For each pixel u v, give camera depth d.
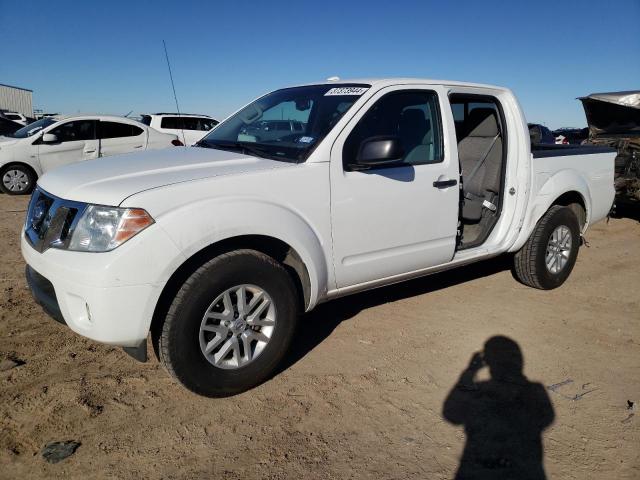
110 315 2.45
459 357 3.51
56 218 2.69
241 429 2.66
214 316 2.76
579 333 3.96
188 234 2.56
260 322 2.93
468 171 4.52
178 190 2.62
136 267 2.45
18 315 3.89
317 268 3.07
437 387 3.12
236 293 2.82
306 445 2.56
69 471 2.31
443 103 3.77
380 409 2.88
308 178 3.02
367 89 3.45
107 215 2.50
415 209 3.54
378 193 3.32
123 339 2.52
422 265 3.76
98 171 2.96
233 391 2.90
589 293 4.87
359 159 3.08
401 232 3.50
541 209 4.48
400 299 4.56
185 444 2.53
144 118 15.75
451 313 4.27
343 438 2.62
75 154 10.56
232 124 4.07
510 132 4.29
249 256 2.79
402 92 3.57
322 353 3.51
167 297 2.69
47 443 2.49
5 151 9.94
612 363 3.49
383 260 3.47
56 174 3.13
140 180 2.71
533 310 4.40
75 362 3.25
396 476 2.36
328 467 2.41
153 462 2.39
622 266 5.82
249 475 2.34
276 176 2.91
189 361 2.68
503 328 4.00
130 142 11.08
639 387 3.19
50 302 2.71
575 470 2.43
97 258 2.46
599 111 8.98
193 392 2.78
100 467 2.35
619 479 2.37
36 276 2.89
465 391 3.09
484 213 4.46
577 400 3.02
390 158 3.04
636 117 8.62
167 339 2.62
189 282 2.63
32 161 10.16
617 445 2.61
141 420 2.70
